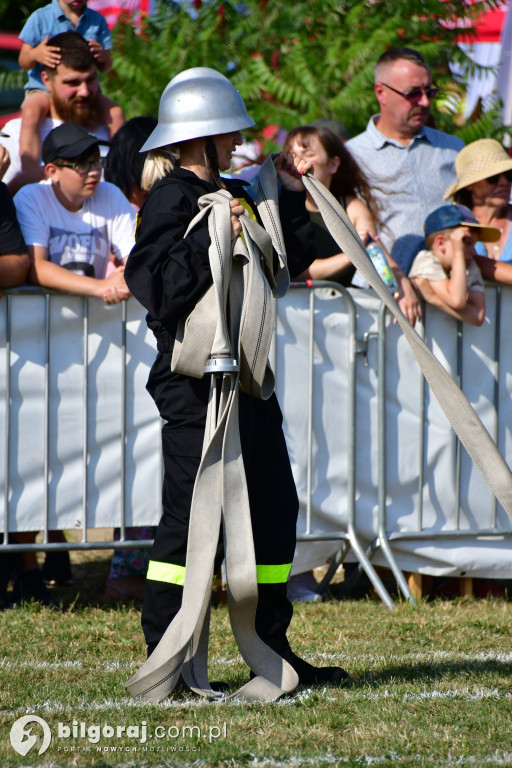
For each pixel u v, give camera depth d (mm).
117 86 33031
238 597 11875
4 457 17516
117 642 15375
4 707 12125
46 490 17656
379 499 18906
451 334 19203
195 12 33938
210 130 12227
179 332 12109
